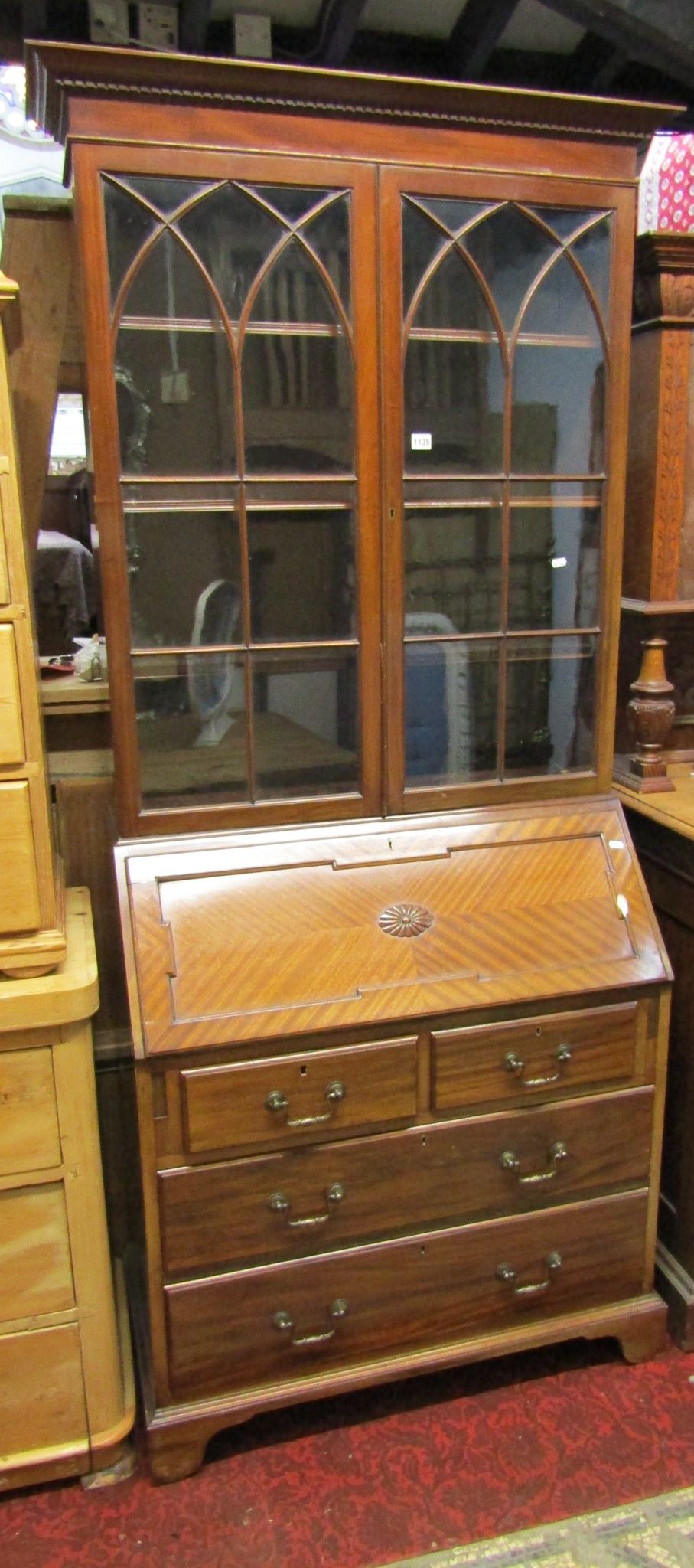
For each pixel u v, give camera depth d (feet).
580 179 5.09
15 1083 4.57
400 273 4.92
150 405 4.79
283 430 4.97
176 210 4.61
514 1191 5.37
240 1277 4.97
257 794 5.32
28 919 4.56
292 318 4.88
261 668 5.21
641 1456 5.18
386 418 5.03
